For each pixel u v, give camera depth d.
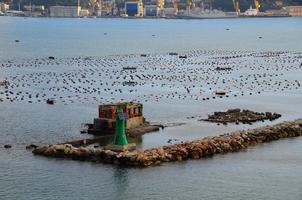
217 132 101.50
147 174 77.31
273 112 122.75
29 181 74.19
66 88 151.75
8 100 132.25
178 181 75.00
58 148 85.06
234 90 153.62
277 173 78.94
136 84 160.75
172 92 148.12
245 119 112.44
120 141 86.38
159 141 93.88
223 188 72.94
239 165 82.00
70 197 69.19
